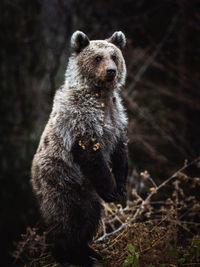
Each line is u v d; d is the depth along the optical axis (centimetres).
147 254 665
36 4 1452
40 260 763
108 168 710
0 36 1434
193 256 685
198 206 805
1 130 1417
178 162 1428
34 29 1455
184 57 1686
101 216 792
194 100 1648
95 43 742
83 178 741
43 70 1438
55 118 724
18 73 1442
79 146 704
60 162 728
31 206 1383
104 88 730
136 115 1477
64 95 735
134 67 1647
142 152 1371
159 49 1593
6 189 1396
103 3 1725
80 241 742
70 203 741
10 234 1372
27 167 1383
